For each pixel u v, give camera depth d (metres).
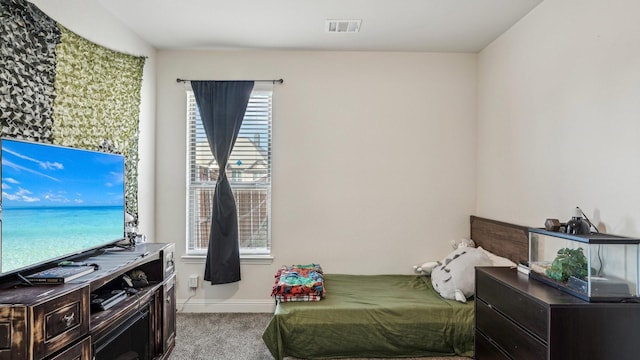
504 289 2.01
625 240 1.66
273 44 3.29
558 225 2.06
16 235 1.56
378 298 2.75
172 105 3.45
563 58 2.28
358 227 3.50
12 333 1.30
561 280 1.85
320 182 3.49
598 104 1.99
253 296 3.46
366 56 3.49
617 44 1.86
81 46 2.31
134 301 2.05
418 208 3.48
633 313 1.62
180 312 3.44
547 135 2.44
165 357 2.49
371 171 3.50
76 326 1.55
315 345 2.51
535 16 2.59
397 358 2.56
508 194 2.95
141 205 3.14
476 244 3.38
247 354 2.61
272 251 3.47
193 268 3.46
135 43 3.03
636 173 1.75
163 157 3.45
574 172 2.18
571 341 1.60
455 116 3.47
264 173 3.51
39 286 1.56
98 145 2.48
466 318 2.52
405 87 3.50
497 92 3.13
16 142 1.57
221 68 3.45
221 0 2.50
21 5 1.78
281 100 3.47
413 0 2.50
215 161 3.48
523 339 1.82
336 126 3.49
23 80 1.81
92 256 2.20
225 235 3.34
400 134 3.50
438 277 2.90
